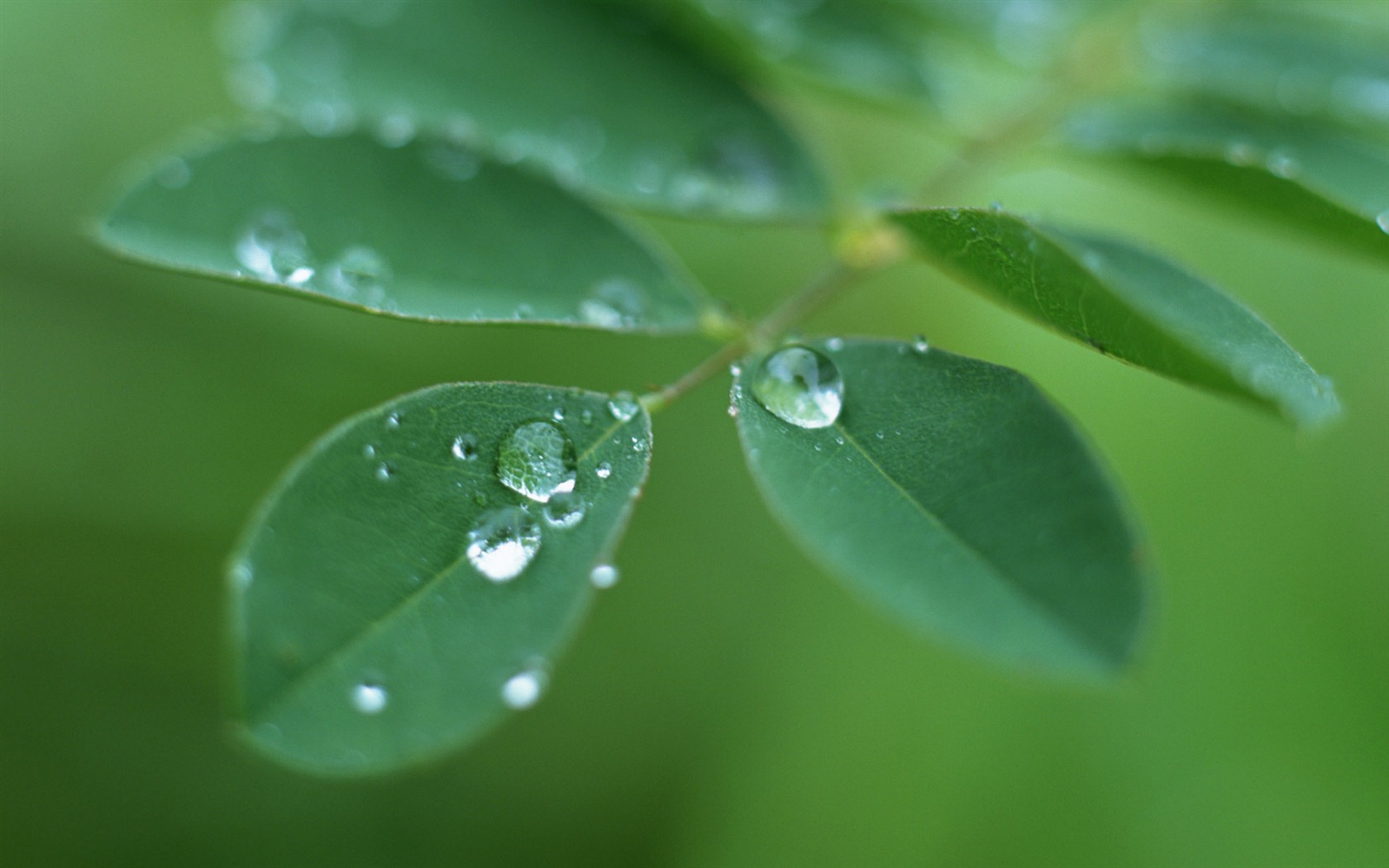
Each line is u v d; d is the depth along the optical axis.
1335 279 0.30
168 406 0.32
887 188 0.23
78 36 0.33
